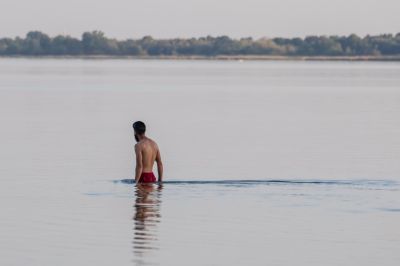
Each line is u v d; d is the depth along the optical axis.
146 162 58.72
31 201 50.69
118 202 50.44
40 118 122.50
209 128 107.75
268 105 161.38
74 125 110.38
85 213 46.88
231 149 83.31
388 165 71.56
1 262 36.16
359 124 116.50
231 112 140.00
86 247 38.84
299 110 147.12
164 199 51.62
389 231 42.56
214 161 73.62
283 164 71.81
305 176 64.19
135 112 137.38
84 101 169.75
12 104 156.88
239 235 41.59
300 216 46.38
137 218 45.50
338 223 44.53
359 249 38.84
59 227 43.09
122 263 36.12
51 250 38.25
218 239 40.69
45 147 82.94
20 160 72.25
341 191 55.19
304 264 36.25
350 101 177.38
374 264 36.25
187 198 52.03
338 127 111.19
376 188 56.75
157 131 102.81
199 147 84.88
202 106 156.00
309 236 41.47
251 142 90.38
